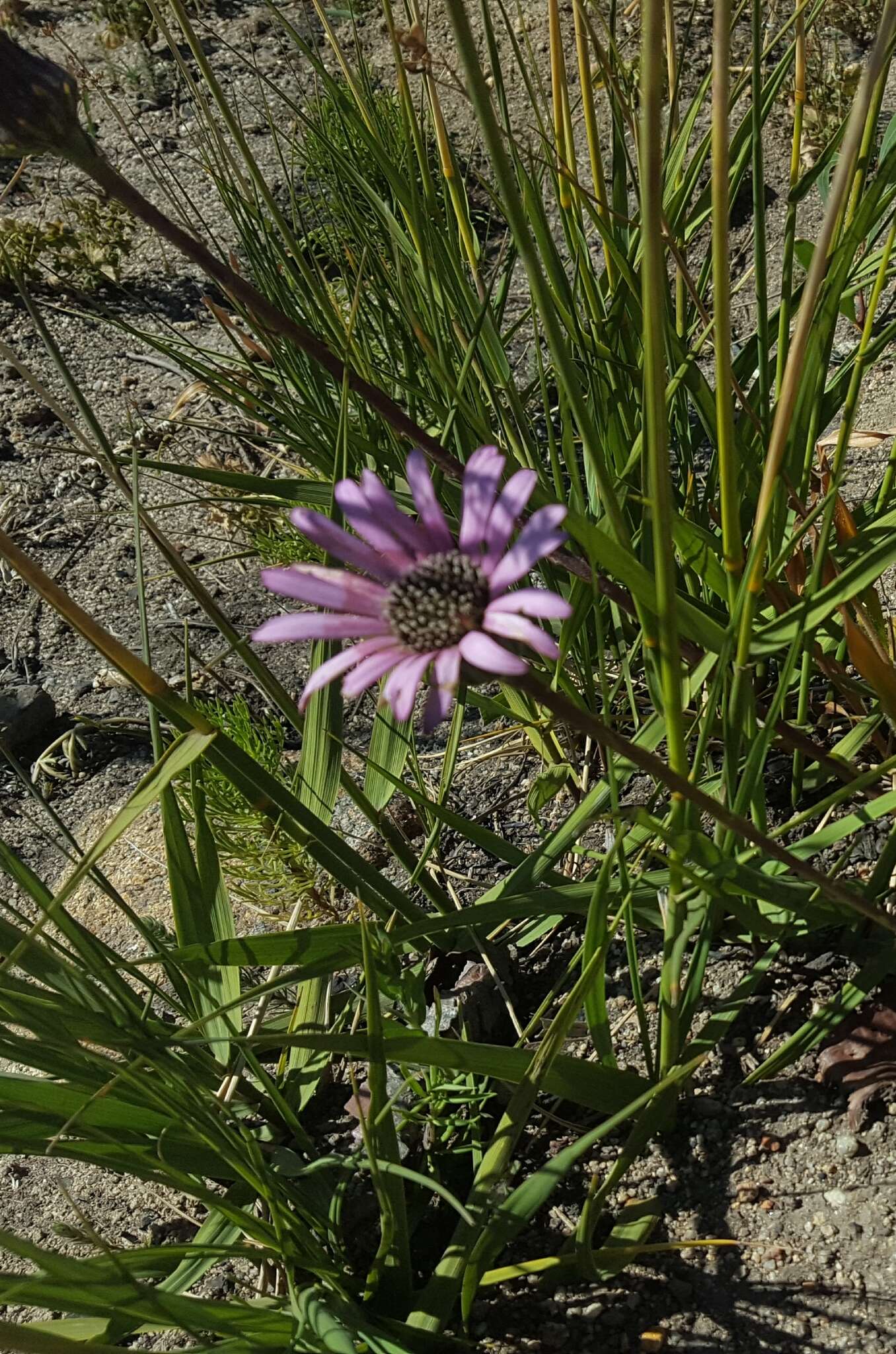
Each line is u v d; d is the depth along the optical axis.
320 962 0.59
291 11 1.75
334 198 1.05
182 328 1.33
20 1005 0.55
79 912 0.82
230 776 0.61
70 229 1.39
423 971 0.65
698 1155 0.60
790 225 0.62
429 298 0.76
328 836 0.62
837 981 0.63
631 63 1.18
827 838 0.60
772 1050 0.62
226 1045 0.63
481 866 0.77
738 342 1.05
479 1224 0.56
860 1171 0.59
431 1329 0.56
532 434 0.73
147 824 0.88
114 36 1.55
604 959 0.56
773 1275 0.58
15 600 1.08
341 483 0.48
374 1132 0.56
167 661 0.99
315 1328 0.53
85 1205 0.65
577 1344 0.57
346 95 1.01
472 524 0.47
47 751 0.93
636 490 0.71
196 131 1.58
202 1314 0.54
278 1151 0.61
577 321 0.65
